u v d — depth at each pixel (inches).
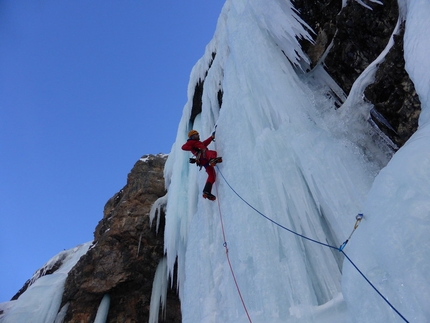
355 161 163.8
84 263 388.2
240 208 181.3
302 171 169.0
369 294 101.8
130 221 383.2
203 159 217.8
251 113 209.5
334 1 208.7
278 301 138.1
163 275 366.0
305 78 227.9
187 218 312.3
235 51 246.5
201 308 192.5
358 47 196.5
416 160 107.0
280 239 155.0
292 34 219.5
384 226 104.3
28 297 397.1
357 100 188.9
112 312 369.7
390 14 173.0
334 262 139.3
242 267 162.6
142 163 452.1
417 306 88.1
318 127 182.2
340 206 149.3
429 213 96.0
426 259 90.8
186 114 370.9
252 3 251.8
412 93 160.2
